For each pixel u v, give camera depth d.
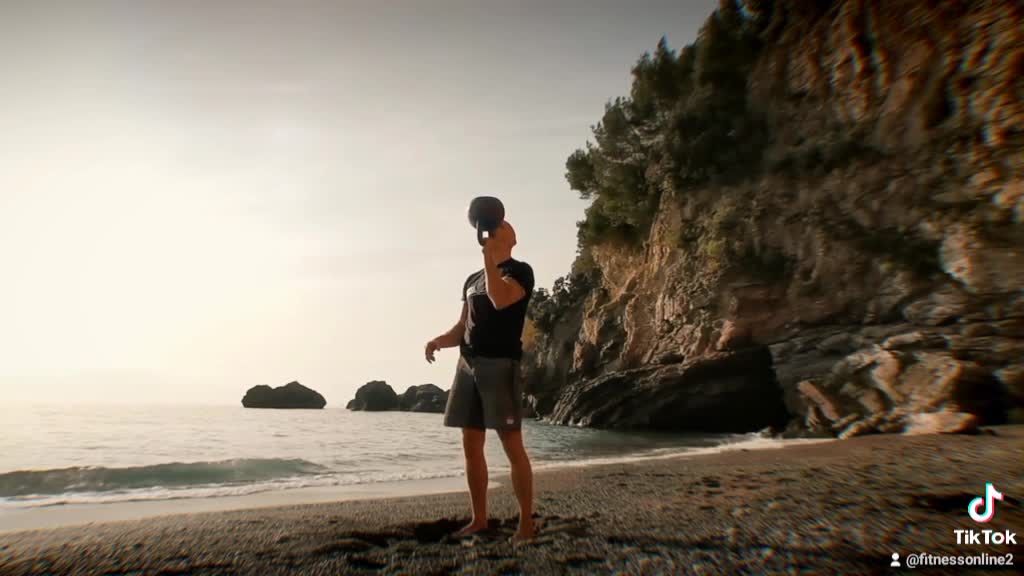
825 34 19.81
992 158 13.70
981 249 13.16
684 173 24.91
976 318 12.73
